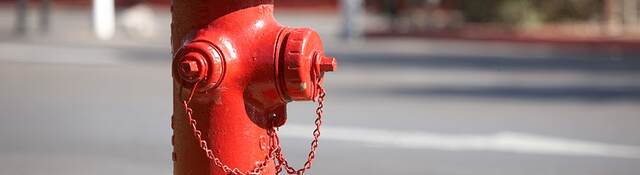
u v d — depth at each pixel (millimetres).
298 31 2969
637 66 19609
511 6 30266
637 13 30906
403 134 9742
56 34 26516
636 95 13727
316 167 7980
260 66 2936
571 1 30766
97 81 14406
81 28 30016
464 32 28828
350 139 9383
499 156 8633
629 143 9422
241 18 2957
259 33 2963
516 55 22453
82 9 44781
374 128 10109
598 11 30781
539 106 12289
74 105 11641
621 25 30531
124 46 22734
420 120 10758
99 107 11492
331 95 13102
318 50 3049
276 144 3148
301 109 11430
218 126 2967
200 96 2955
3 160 8117
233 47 2934
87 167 7879
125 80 14656
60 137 9305
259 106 3025
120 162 8117
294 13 44781
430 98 12953
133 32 29703
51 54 19531
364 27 32031
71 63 17438
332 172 7785
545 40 26375
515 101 12797
